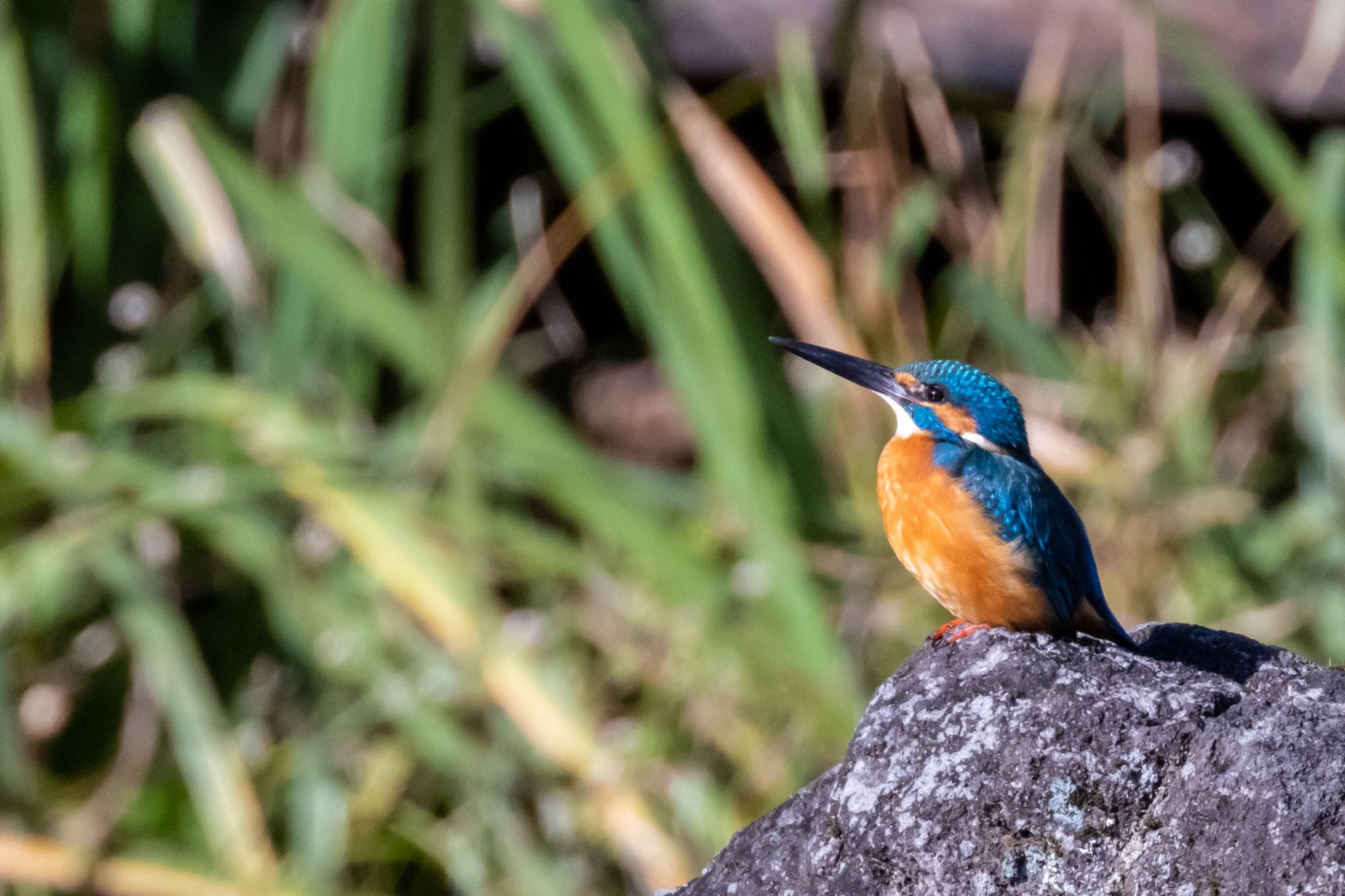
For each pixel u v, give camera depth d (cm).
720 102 1241
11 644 1036
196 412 1020
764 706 976
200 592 1131
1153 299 1216
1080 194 1388
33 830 958
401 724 966
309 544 1041
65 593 1053
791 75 1150
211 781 930
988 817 470
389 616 1012
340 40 1035
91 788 1038
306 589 1004
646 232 984
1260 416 1295
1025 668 499
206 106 1187
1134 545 1133
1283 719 454
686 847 916
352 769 1004
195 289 1162
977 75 1296
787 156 1252
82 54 1145
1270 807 434
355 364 1123
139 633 966
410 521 952
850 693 893
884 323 1142
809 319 999
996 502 625
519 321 1335
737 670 980
